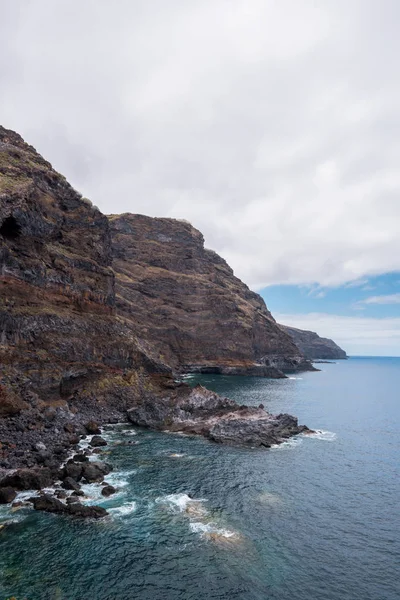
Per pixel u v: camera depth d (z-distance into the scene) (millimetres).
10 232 62000
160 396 73750
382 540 28859
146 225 199375
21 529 27234
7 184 65062
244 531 29016
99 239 86438
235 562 25078
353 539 28844
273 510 32875
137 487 36031
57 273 70438
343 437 60875
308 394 113812
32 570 23047
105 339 75250
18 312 58250
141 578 22938
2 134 92312
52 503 30000
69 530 27531
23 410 48656
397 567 25484
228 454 47594
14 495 31406
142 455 45812
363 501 35812
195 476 39719
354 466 45969
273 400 99000
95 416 60781
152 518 30094
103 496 33531
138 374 77500
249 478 39969
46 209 74812
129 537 27156
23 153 83688
